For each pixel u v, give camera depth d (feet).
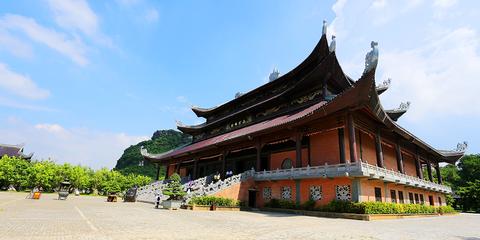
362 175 71.10
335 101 81.30
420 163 141.90
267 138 109.50
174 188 91.15
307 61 120.57
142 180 266.57
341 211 73.82
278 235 37.60
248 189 102.53
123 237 31.42
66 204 84.89
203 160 163.32
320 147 96.53
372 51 74.59
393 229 50.11
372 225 56.24
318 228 47.39
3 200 89.71
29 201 91.56
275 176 96.17
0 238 28.14
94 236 31.24
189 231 38.52
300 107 119.34
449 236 43.19
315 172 82.94
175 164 181.68
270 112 137.39
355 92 76.59
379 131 99.04
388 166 114.62
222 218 60.49
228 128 167.84
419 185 105.81
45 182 209.77
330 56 101.86
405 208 86.02
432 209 107.96
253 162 128.57
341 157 85.66
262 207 98.17
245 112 150.41
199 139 193.57
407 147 126.00
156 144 474.90
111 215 56.70
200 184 122.31
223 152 131.23
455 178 269.85
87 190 255.91
